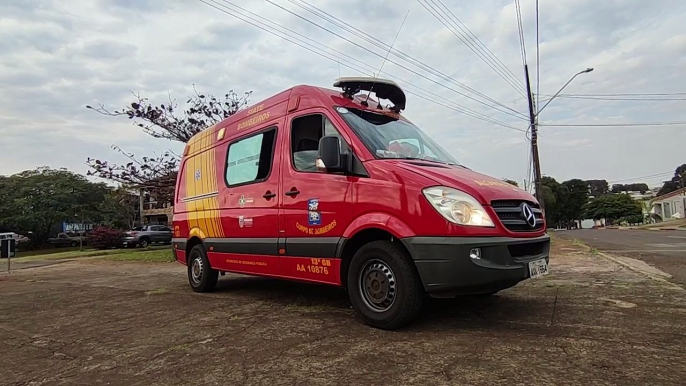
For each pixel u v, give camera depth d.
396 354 3.22
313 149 4.79
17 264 18.00
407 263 3.76
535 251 4.00
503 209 3.78
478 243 3.53
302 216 4.72
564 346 3.25
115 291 7.25
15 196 44.91
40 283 9.19
